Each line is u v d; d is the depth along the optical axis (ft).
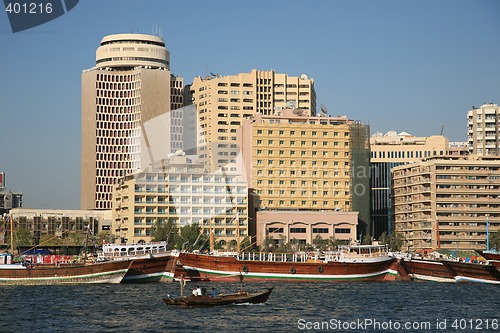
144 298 542.57
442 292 612.70
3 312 473.26
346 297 565.53
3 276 649.20
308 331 408.67
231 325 422.00
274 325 424.05
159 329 409.90
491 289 643.86
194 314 458.91
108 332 402.72
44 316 456.04
